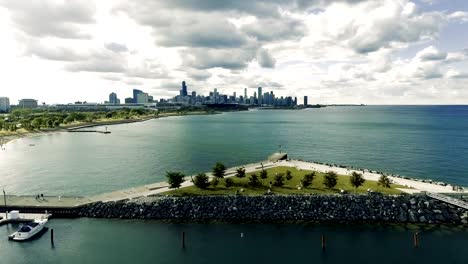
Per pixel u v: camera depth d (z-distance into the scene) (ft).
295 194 301.63
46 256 231.30
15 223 281.74
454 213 276.41
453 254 226.99
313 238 251.60
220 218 286.05
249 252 232.94
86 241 250.98
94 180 425.28
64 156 605.73
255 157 588.50
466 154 608.60
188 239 252.21
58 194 365.81
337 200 291.58
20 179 433.48
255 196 298.35
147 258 226.99
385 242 244.01
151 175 451.53
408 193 299.58
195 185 332.80
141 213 291.79
